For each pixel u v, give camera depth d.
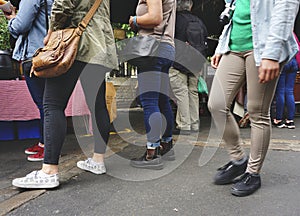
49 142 1.80
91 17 1.86
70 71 1.83
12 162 2.50
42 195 1.73
